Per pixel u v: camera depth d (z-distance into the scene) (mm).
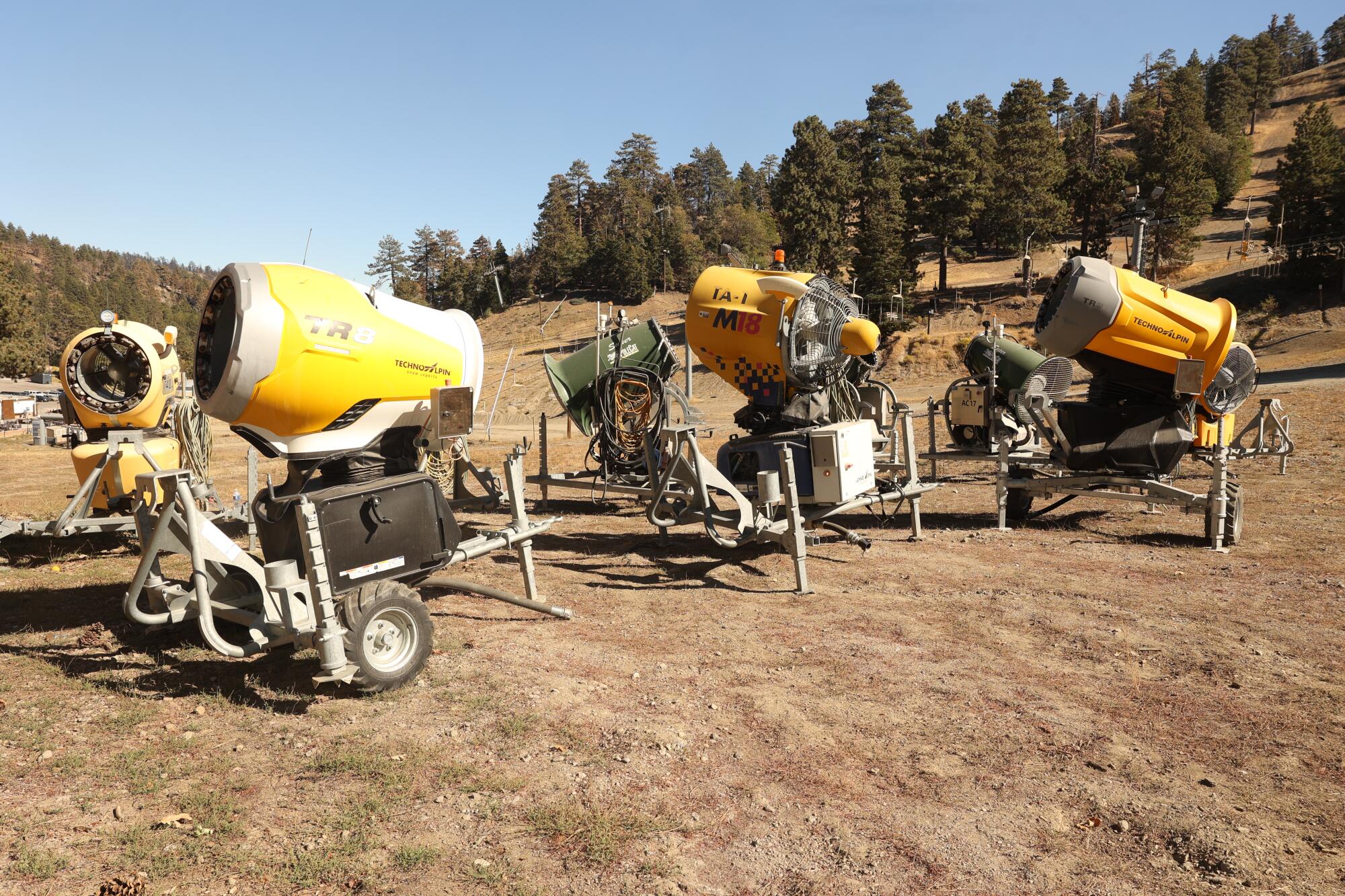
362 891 3531
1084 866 3701
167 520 5664
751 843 3893
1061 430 10719
